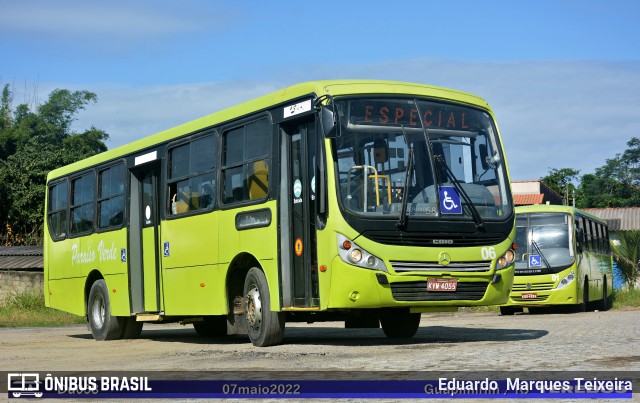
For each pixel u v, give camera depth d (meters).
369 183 12.18
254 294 13.61
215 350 13.41
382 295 11.95
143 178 17.41
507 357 10.23
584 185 92.38
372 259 11.94
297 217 12.90
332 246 12.02
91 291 18.91
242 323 14.15
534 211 28.11
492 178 13.13
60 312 30.38
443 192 12.52
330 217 12.05
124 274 17.61
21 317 29.05
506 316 25.53
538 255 27.61
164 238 16.11
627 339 12.68
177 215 15.70
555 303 27.28
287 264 12.97
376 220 12.02
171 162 16.16
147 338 18.62
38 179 48.44
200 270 14.94
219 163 14.59
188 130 15.62
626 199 86.75
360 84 12.62
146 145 17.05
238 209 13.94
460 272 12.40
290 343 14.09
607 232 36.34
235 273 14.35
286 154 13.13
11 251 38.22
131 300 17.41
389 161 12.37
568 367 9.14
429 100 12.95
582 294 28.28
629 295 36.66
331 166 12.07
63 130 63.28
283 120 13.08
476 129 13.22
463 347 11.90
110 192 18.39
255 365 10.61
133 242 17.47
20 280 33.44
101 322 18.53
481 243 12.65
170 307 15.91
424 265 12.20
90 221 19.19
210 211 14.70
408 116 12.70
